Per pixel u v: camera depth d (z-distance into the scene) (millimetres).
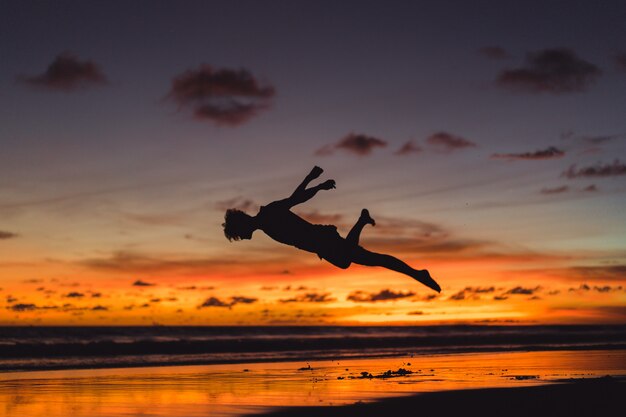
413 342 39031
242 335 47219
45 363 22906
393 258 7371
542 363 19500
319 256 7453
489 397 10922
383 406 10273
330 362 22203
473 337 46500
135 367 20844
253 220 7422
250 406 10781
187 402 11383
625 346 30984
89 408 10734
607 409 9453
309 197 7457
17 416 10000
